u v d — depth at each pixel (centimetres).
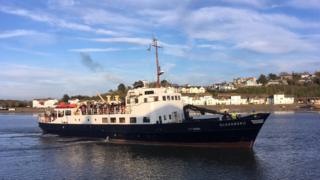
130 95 6931
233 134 6047
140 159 5541
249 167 4981
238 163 5197
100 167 5125
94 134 7494
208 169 4894
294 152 6088
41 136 8681
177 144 6419
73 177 4612
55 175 4725
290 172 4716
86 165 5256
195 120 6506
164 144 6519
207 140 6206
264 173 4678
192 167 5006
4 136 9150
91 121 7544
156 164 5209
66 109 8238
